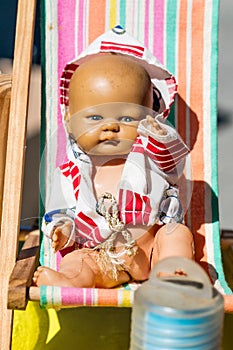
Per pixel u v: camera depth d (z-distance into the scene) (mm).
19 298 1565
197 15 2131
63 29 2115
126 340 1974
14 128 1849
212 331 1190
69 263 1740
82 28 2115
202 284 1229
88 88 1777
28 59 1883
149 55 1933
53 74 2096
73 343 1960
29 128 3420
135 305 1216
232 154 3836
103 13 2125
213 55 2121
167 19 2129
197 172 2084
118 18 2129
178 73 2121
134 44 1932
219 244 2014
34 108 3584
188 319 1165
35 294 1573
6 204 1817
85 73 1798
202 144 2098
